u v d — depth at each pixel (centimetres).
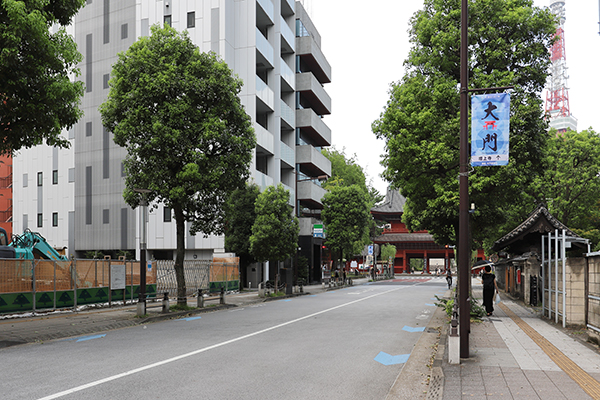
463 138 945
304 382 738
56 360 907
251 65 3622
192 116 1870
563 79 19188
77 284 1931
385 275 7394
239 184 2055
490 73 1630
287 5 4497
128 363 873
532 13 1611
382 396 666
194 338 1200
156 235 3678
